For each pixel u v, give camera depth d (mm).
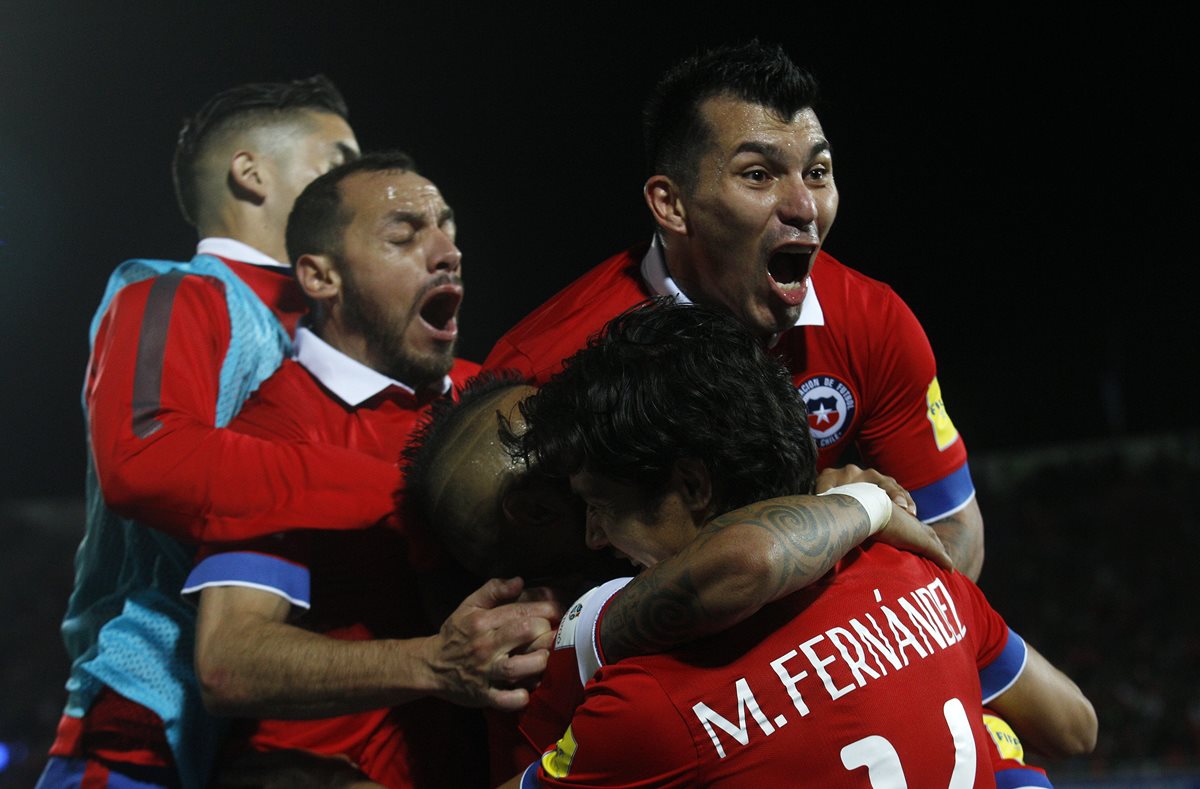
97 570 2314
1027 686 1597
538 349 1897
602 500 1354
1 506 16469
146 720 2105
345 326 2227
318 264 2217
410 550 1923
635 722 1232
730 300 1836
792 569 1221
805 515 1264
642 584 1276
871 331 2012
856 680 1252
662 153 1842
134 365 2062
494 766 1694
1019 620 14844
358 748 1993
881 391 2062
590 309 1938
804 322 1950
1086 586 14766
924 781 1244
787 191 1752
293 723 2021
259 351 2312
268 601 1880
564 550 1618
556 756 1322
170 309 2172
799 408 1372
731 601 1209
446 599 1915
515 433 1583
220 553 1916
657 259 1924
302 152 2713
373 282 2178
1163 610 14133
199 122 2717
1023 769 1615
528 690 1585
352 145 2811
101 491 2088
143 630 2166
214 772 2072
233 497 1918
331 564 1981
